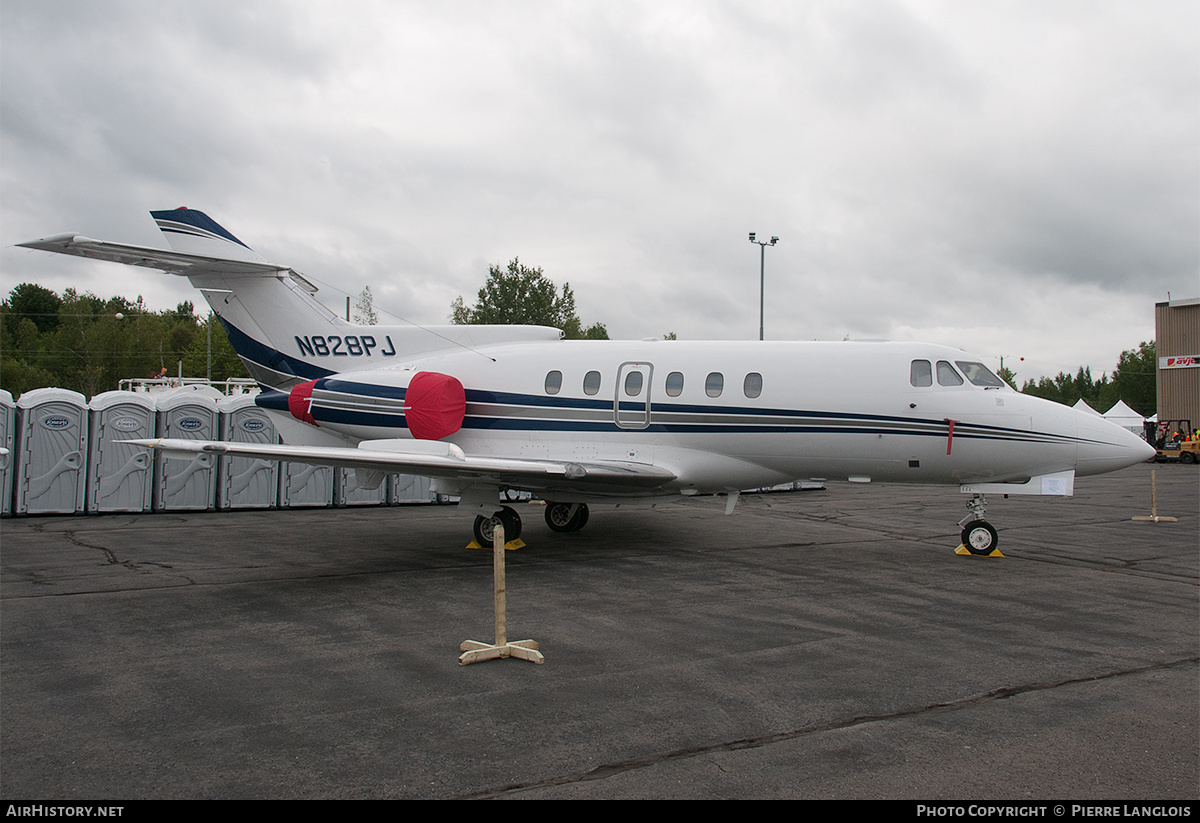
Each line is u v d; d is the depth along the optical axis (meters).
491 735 4.25
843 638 6.24
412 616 6.90
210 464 15.21
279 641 6.09
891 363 10.12
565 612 7.07
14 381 75.00
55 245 10.55
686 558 10.04
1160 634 6.41
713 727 4.37
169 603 7.36
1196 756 4.02
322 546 10.88
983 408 9.71
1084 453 9.48
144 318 87.88
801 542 11.59
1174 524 14.38
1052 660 5.68
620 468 9.95
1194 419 43.22
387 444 10.24
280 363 12.79
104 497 14.50
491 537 10.43
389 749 4.06
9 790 3.60
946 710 4.66
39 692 4.91
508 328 12.23
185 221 12.16
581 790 3.61
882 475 10.34
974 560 10.05
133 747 4.08
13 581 8.36
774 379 10.37
